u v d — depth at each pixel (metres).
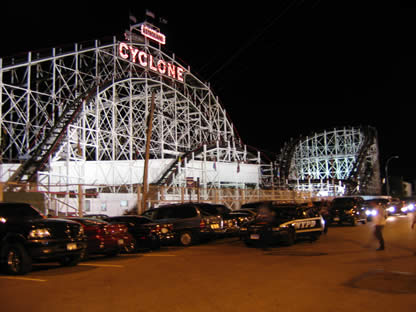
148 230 16.19
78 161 38.25
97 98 41.66
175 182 42.50
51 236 10.95
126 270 11.01
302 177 78.75
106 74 46.34
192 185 27.58
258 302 7.04
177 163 43.78
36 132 40.56
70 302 7.40
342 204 26.73
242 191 33.66
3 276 10.55
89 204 24.95
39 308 7.02
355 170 70.88
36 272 11.11
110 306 7.04
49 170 33.44
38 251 10.56
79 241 11.68
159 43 51.94
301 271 9.91
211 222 17.75
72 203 25.72
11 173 34.16
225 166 49.41
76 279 9.80
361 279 8.74
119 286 8.76
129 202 26.02
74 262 12.11
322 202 31.03
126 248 15.52
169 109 53.88
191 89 58.03
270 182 58.94
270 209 16.64
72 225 11.69
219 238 20.83
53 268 11.84
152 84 50.84
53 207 23.80
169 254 14.60
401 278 8.77
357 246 14.91
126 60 46.53
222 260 12.36
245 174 51.28
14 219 11.38
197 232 17.25
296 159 78.00
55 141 35.12
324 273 9.55
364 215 27.47
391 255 12.32
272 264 11.18
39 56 41.69
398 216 36.03
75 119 38.69
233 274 9.80
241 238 17.80
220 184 50.06
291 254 13.24
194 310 6.65
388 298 7.07
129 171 41.28
